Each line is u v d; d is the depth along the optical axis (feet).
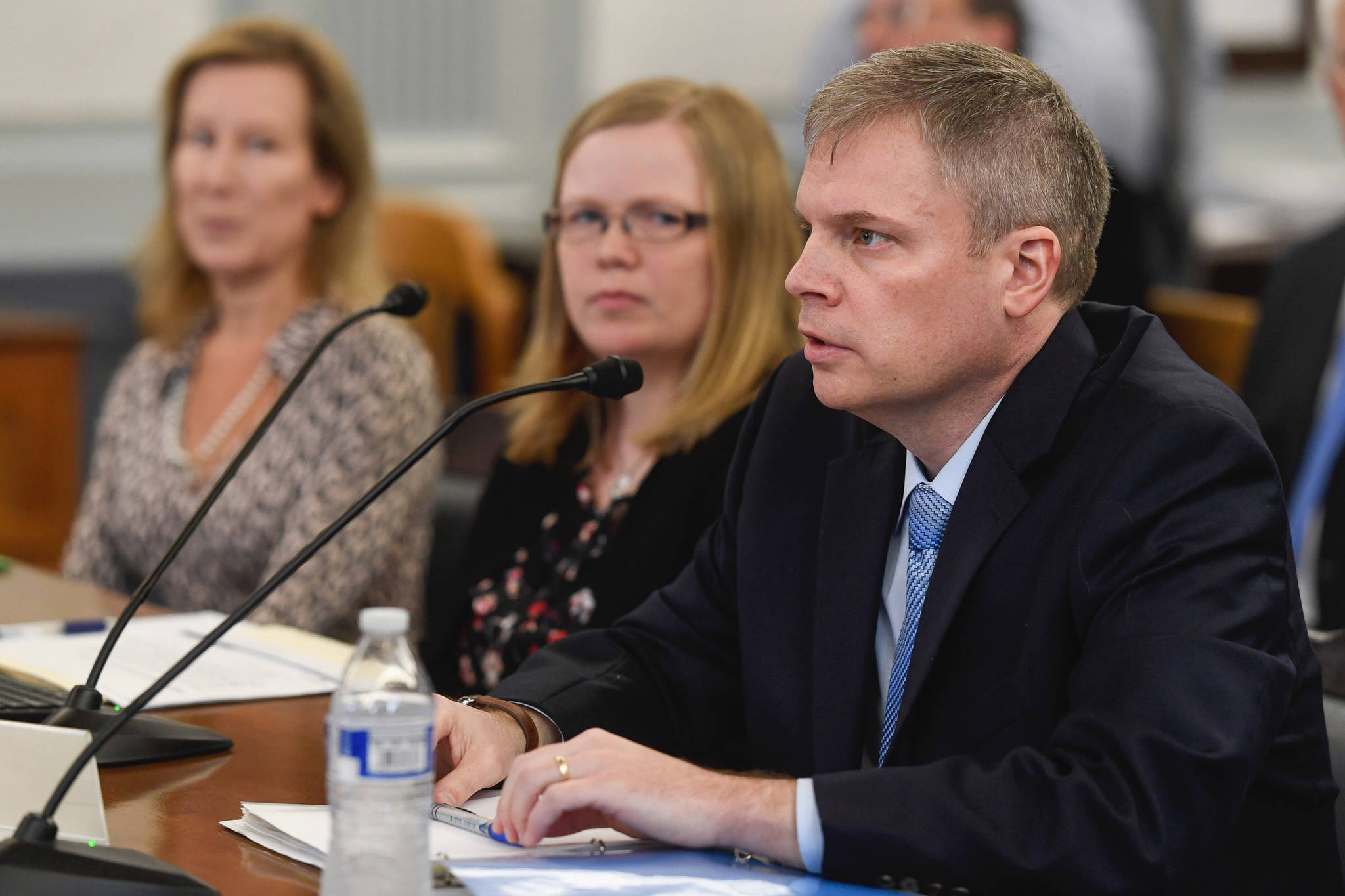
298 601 29.96
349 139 34.50
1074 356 17.31
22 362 57.06
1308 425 39.40
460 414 17.53
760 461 19.93
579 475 26.81
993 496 17.08
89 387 70.44
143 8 70.28
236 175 33.32
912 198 16.21
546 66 78.89
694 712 20.04
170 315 34.96
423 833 13.12
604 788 15.07
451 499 32.42
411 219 60.18
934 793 14.92
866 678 18.04
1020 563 16.88
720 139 25.81
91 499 34.47
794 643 18.93
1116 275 52.60
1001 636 16.93
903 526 18.49
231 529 31.83
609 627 22.02
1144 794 14.46
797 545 19.30
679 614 20.57
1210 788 14.56
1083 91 53.01
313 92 34.09
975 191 16.24
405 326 33.50
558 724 18.79
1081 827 14.39
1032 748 15.79
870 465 18.78
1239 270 65.82
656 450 25.13
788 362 20.76
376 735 13.01
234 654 24.06
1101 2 54.08
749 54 81.76
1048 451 16.99
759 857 15.21
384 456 31.53
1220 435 16.25
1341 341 39.45
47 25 68.44
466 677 26.81
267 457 31.96
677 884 14.51
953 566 17.12
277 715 21.04
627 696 19.58
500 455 27.76
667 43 80.59
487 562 27.04
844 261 16.62
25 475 57.67
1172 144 55.21
